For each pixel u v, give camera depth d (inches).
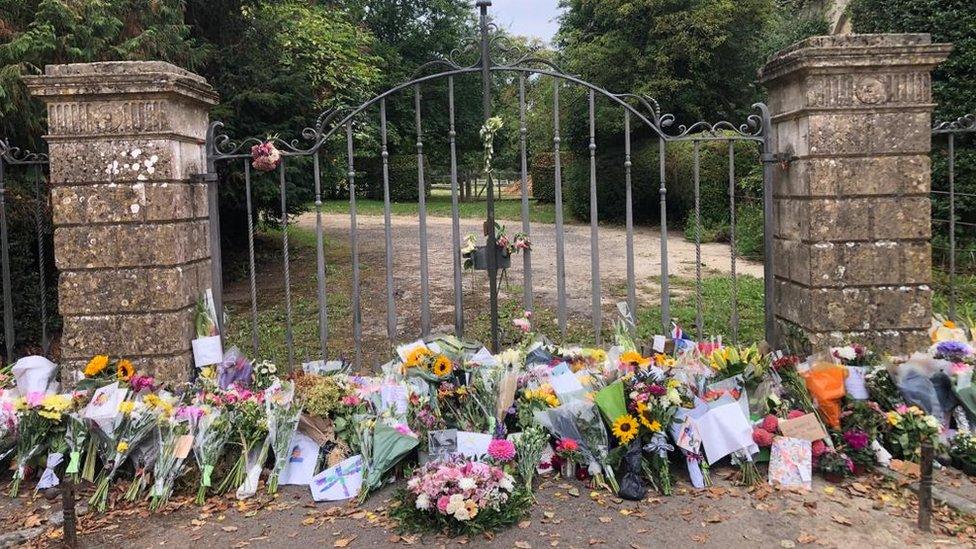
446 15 986.1
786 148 166.4
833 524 117.8
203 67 333.4
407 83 166.6
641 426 129.5
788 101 163.8
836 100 153.9
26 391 152.0
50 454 138.6
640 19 557.0
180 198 155.6
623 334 166.9
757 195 470.9
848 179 155.6
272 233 502.6
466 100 949.8
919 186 157.1
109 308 153.6
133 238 152.6
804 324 161.0
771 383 144.0
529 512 122.3
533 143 794.2
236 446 138.9
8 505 133.4
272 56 358.6
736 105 573.3
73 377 154.3
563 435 134.8
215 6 343.6
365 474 132.0
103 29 252.4
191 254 160.4
